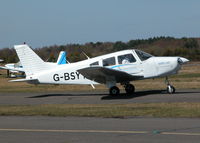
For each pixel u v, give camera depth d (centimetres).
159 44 12750
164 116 1506
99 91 2989
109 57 2577
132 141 1051
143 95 2456
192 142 1020
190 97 2217
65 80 2703
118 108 1794
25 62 2753
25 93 3050
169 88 2502
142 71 2519
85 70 2309
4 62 11725
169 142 1029
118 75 2452
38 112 1731
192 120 1394
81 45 12431
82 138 1111
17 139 1113
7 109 1897
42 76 2727
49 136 1152
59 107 1936
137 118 1479
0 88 3750
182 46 12400
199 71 6194
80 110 1762
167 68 2484
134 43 12875
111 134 1159
